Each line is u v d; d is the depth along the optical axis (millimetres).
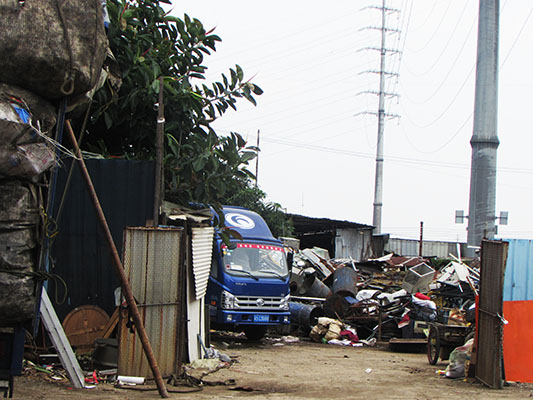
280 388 8922
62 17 5363
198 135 12312
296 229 43625
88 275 10555
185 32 12359
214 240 15945
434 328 12742
